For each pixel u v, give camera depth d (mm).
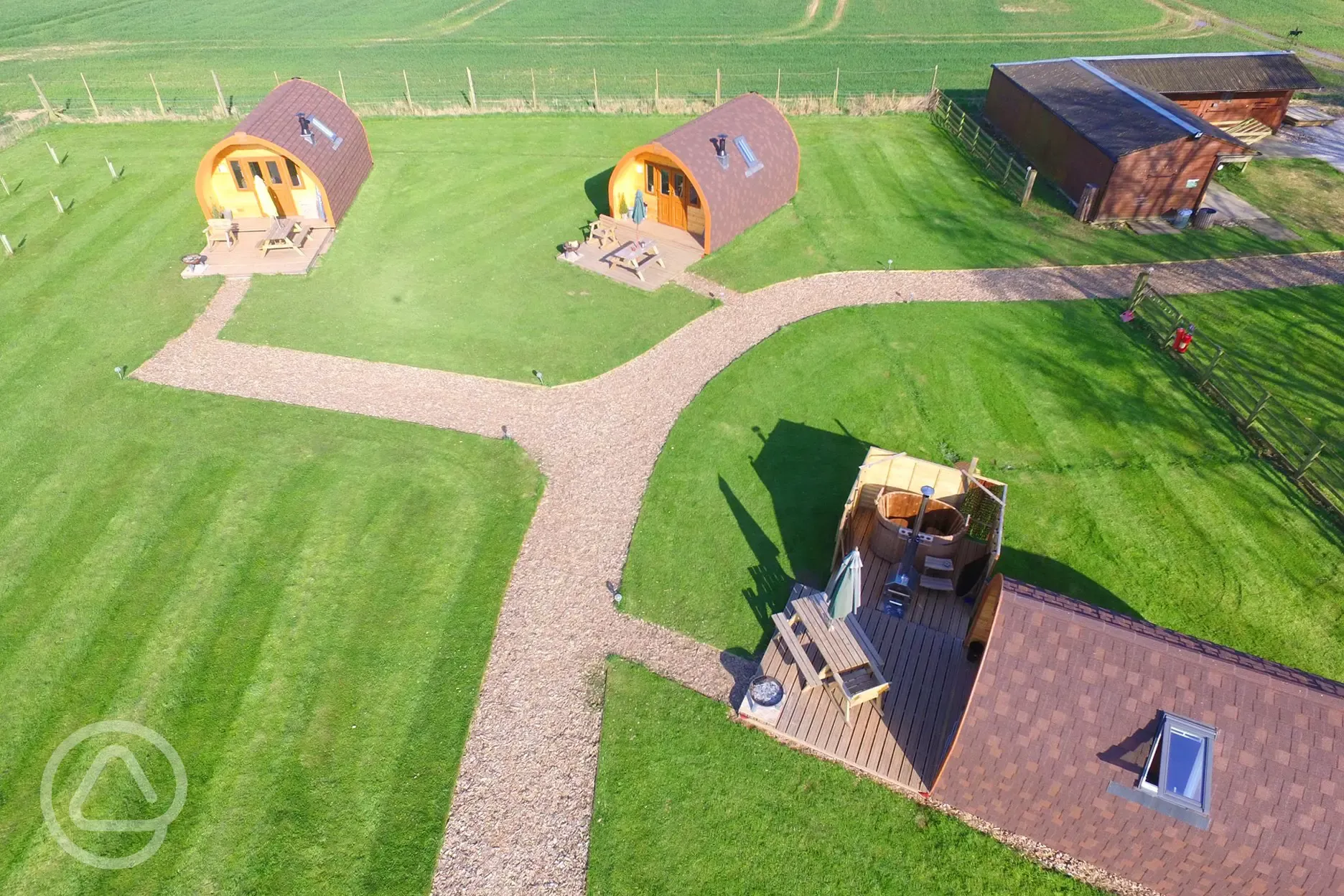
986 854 12680
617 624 16172
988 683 11852
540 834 12969
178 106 42406
